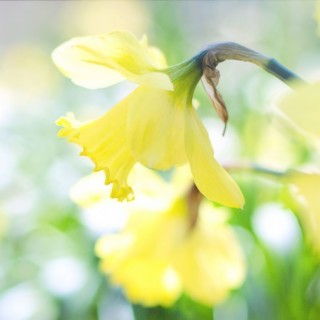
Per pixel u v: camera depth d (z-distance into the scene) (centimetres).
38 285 102
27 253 114
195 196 65
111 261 65
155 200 65
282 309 82
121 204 67
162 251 65
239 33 184
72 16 199
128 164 47
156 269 65
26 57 178
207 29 183
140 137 46
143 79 46
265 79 128
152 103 47
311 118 39
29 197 122
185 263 65
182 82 47
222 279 66
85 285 98
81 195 57
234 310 87
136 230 65
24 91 173
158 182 65
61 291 99
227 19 184
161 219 65
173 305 90
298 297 80
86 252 101
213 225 67
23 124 144
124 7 179
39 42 211
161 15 151
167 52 146
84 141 47
